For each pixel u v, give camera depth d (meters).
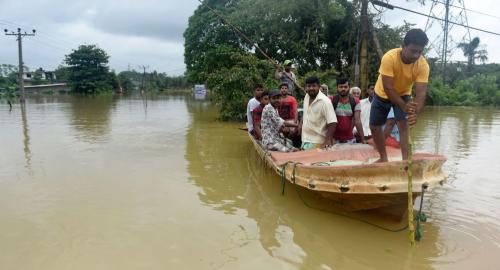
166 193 6.46
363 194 4.61
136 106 28.61
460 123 16.56
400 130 4.93
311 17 19.70
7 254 4.34
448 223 5.03
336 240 4.61
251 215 5.45
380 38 17.36
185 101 36.81
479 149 10.18
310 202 5.96
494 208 5.59
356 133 7.55
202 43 24.67
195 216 5.42
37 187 6.77
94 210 5.65
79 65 63.03
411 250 4.31
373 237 4.67
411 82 4.68
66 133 13.30
